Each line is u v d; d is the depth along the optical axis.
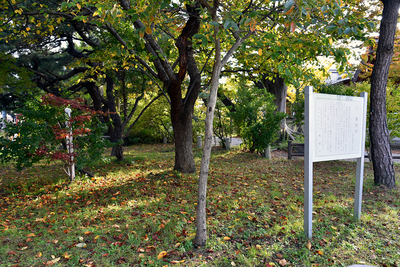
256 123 10.94
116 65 8.30
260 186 6.25
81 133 6.68
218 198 5.22
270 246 3.29
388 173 5.96
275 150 13.73
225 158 10.91
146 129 18.78
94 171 8.44
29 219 4.31
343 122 3.90
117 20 2.99
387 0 5.75
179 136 7.75
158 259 2.96
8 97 12.45
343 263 2.94
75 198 5.47
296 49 3.89
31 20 6.02
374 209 4.61
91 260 2.97
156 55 6.02
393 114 8.94
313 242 3.42
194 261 2.95
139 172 8.16
